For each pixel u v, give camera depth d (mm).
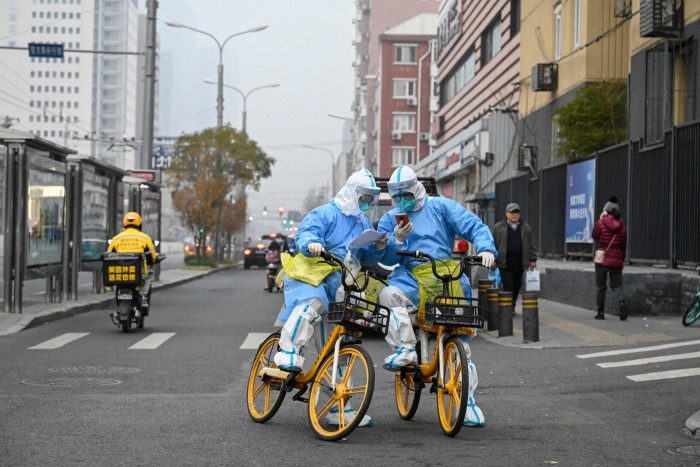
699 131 17609
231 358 13312
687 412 9133
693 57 20625
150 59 32250
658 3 21016
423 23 93375
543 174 27703
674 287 17719
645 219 19938
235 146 54781
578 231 24297
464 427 8445
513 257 18594
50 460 6973
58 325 18031
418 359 8570
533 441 7824
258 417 8586
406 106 92375
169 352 13969
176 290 31406
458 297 7930
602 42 27609
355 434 8102
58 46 32281
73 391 10312
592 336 15102
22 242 18453
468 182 46812
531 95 33844
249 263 54750
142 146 32406
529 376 11500
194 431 8156
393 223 8570
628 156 20766
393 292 8219
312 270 8125
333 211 8219
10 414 8859
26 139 18156
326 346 8055
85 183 23000
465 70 52625
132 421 8578
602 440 7895
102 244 25031
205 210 49281
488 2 44500
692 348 13102
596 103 25781
